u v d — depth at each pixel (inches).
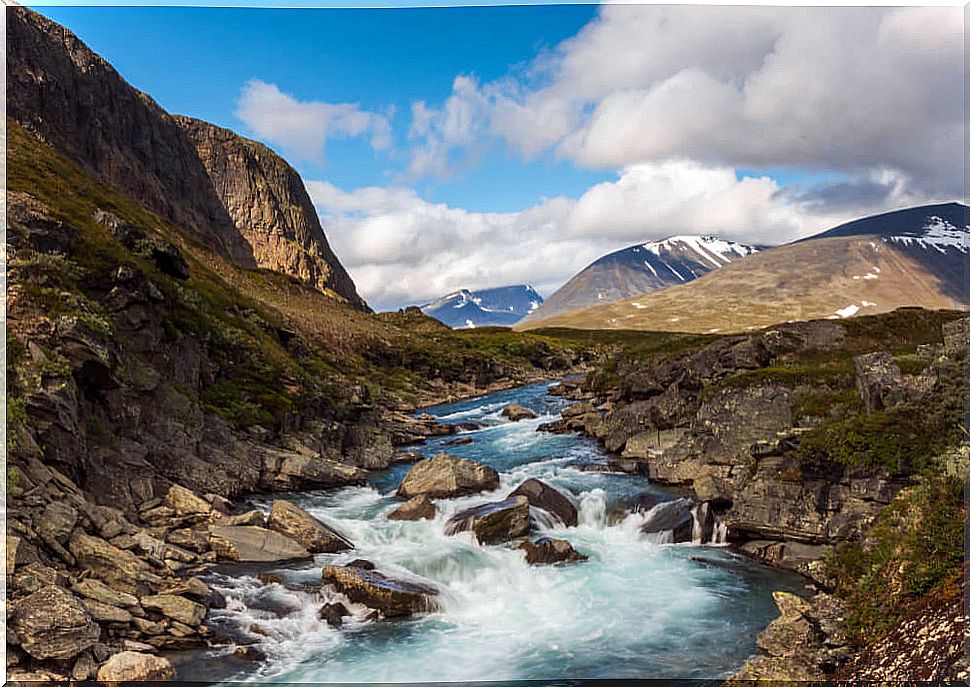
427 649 583.2
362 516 978.1
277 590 673.6
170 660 534.3
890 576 530.6
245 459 1107.3
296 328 2711.6
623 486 1082.7
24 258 902.4
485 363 3447.3
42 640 464.1
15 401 679.1
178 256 1456.7
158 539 717.9
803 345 1355.8
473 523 862.5
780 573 740.7
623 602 681.6
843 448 739.4
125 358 980.6
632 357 1918.1
